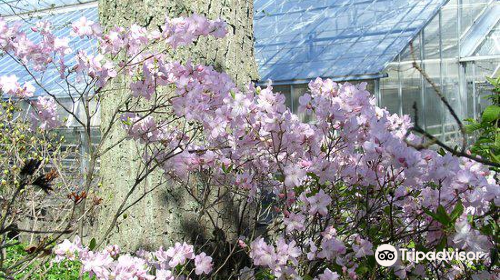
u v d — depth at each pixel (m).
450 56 15.53
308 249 3.16
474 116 15.63
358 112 2.99
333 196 3.11
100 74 2.96
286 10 17.89
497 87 3.46
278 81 14.77
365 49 14.86
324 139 3.19
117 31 3.11
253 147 3.17
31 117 3.22
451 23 15.55
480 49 15.70
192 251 2.92
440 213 2.33
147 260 3.21
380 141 2.53
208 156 3.27
